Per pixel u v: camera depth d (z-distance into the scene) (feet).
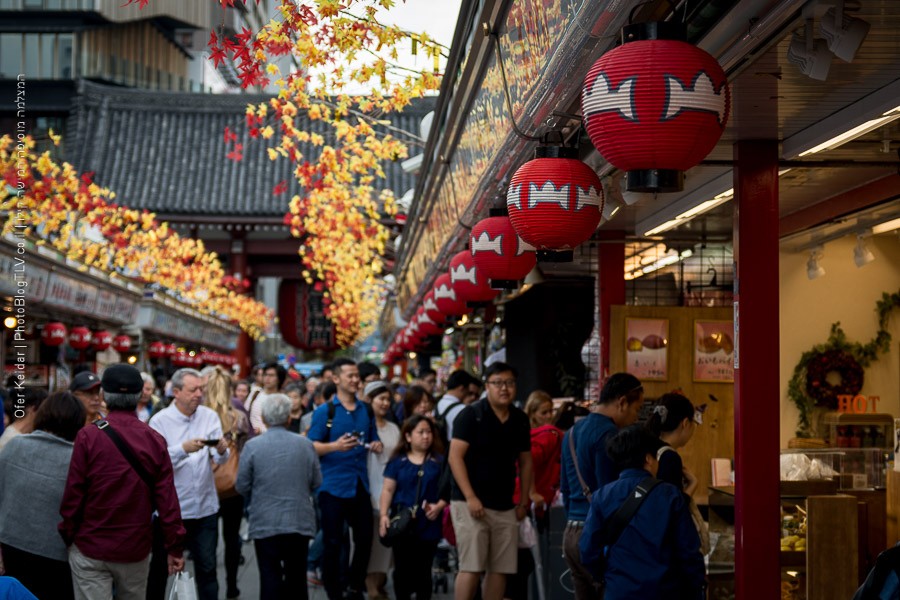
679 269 39.52
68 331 65.87
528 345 46.21
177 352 101.24
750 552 21.27
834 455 27.27
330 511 30.89
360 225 68.80
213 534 28.50
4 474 21.66
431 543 29.04
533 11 15.84
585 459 22.48
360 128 42.50
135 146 138.00
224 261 134.21
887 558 10.89
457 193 28.86
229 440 32.14
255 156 137.90
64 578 21.89
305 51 30.63
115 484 21.39
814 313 37.17
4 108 137.90
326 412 31.71
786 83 17.95
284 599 27.76
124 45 147.23
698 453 34.96
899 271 37.45
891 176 25.86
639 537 17.12
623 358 35.12
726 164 21.97
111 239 83.76
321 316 139.54
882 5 14.21
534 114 16.69
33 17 136.77
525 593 28.07
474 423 25.26
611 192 22.94
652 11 14.17
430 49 32.91
